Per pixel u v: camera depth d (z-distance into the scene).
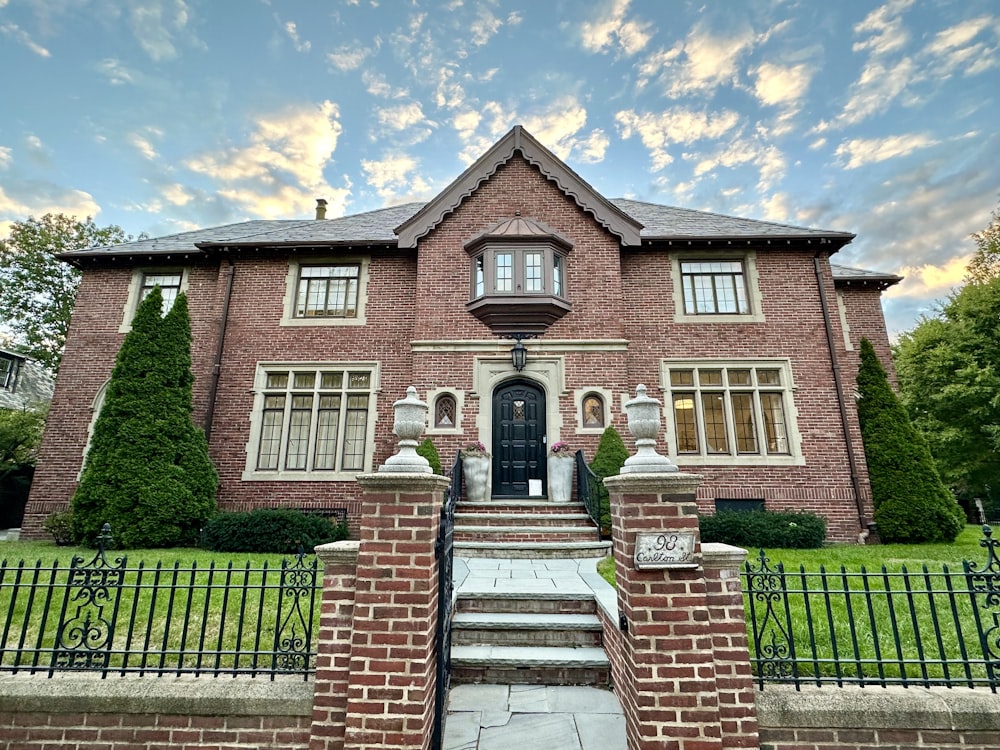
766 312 11.62
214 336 11.98
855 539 10.17
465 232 11.72
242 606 3.11
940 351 20.42
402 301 12.09
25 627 3.04
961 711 2.72
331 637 2.93
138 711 2.92
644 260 12.02
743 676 2.80
